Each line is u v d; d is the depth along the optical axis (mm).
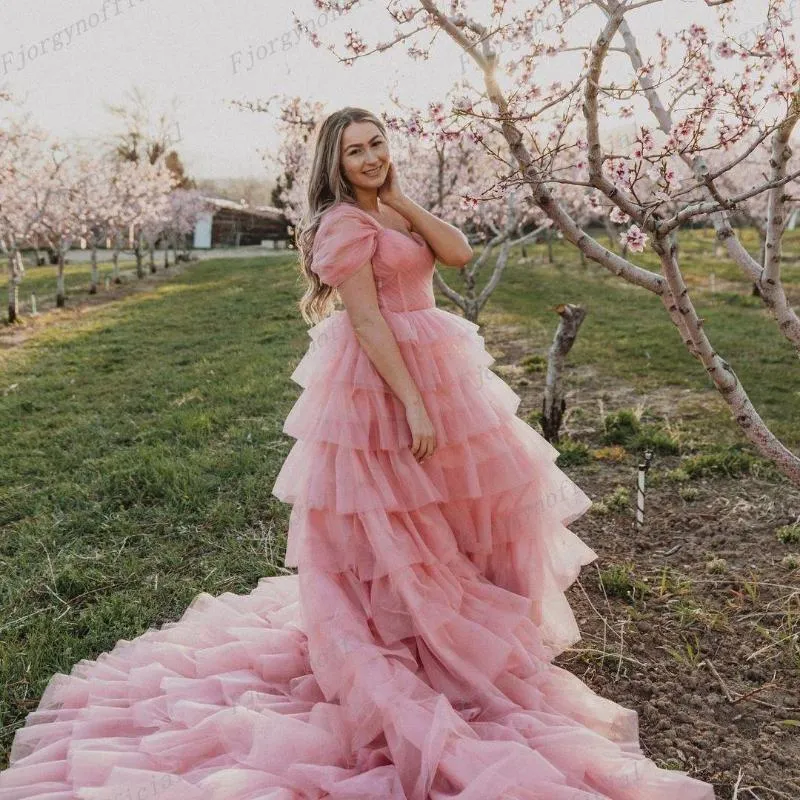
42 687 2889
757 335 10008
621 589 3441
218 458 5402
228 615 3088
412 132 2977
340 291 2455
